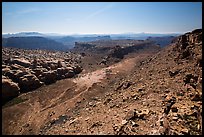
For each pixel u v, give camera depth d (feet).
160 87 81.05
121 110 68.44
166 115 52.21
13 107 118.52
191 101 57.98
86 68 235.20
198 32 120.47
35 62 187.93
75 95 135.44
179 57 115.75
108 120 62.28
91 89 143.13
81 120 72.84
